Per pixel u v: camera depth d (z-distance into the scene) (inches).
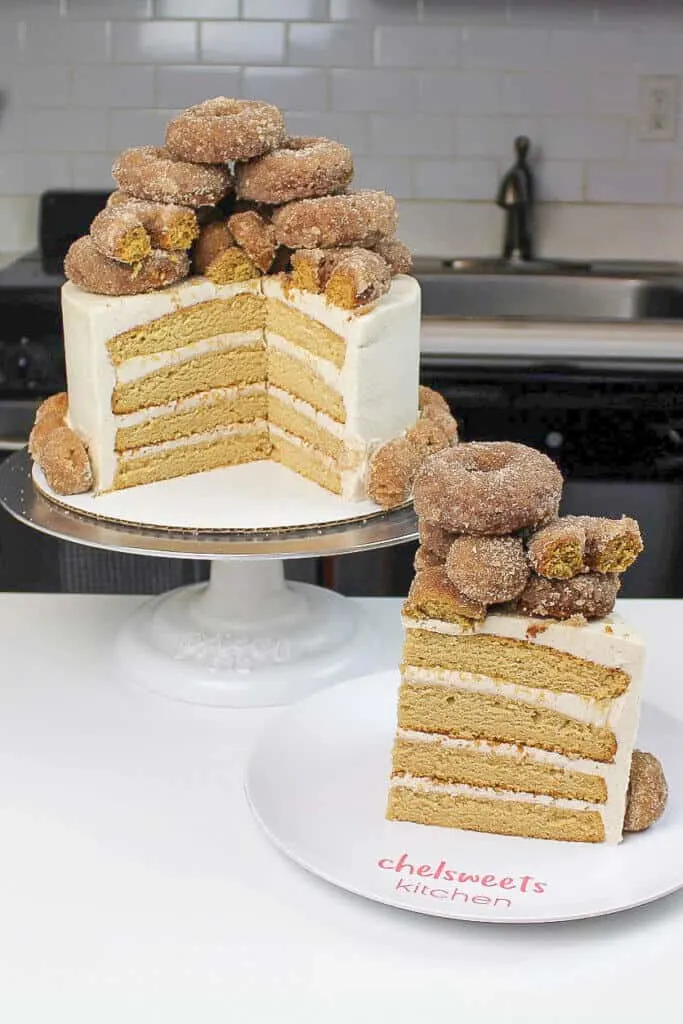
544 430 97.7
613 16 120.5
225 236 72.1
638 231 125.7
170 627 68.3
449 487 57.5
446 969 54.2
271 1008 53.0
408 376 70.1
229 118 69.5
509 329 100.9
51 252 124.8
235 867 57.4
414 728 59.2
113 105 124.0
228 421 73.9
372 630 70.0
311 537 66.5
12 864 57.3
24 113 124.0
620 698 57.9
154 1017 52.7
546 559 57.6
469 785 59.4
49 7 121.0
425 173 125.0
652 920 55.9
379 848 57.9
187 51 122.4
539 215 125.9
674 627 69.7
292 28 121.6
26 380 104.5
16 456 75.5
